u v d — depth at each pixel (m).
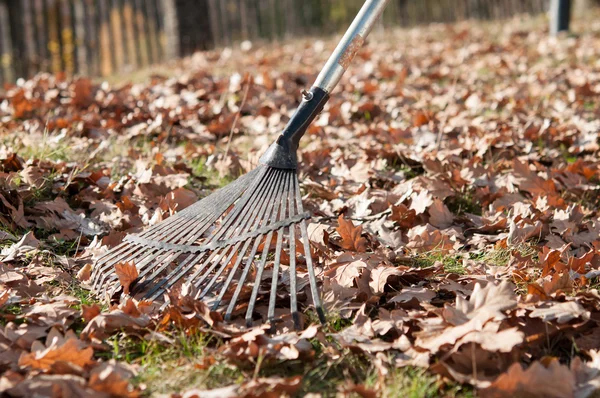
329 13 7.65
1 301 1.38
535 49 4.20
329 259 1.53
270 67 3.86
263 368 1.26
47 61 5.66
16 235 1.64
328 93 1.53
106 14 5.59
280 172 1.49
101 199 1.80
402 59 3.95
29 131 2.26
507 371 1.22
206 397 1.18
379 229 1.67
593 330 1.33
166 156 2.13
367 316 1.36
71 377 1.19
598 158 2.10
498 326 1.26
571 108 2.60
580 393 1.19
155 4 5.83
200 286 1.43
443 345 1.26
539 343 1.30
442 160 2.03
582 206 1.82
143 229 1.67
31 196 1.74
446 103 2.72
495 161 2.10
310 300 1.41
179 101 2.74
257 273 1.36
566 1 4.47
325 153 2.13
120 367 1.24
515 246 1.62
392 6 7.66
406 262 1.57
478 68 3.60
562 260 1.55
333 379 1.25
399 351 1.29
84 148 2.11
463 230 1.73
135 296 1.42
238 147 2.29
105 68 5.76
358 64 3.88
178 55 5.07
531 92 2.92
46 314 1.36
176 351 1.30
